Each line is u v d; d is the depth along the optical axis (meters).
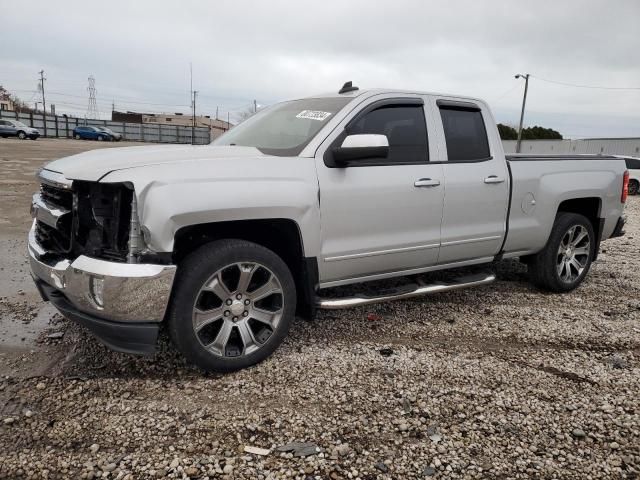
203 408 2.96
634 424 2.92
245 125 4.52
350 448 2.63
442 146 4.26
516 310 4.77
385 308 4.71
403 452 2.61
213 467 2.46
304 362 3.55
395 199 3.90
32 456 2.50
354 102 3.86
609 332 4.28
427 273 5.17
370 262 3.91
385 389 3.22
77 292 3.03
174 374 3.34
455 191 4.25
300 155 3.56
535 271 5.27
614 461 2.59
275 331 3.49
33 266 3.53
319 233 3.57
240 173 3.22
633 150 37.22
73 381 3.20
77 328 4.00
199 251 3.18
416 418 2.92
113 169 2.99
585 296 5.29
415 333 4.15
